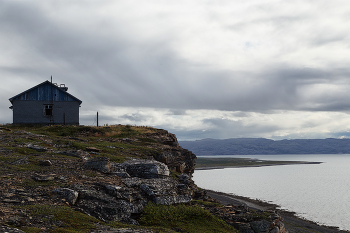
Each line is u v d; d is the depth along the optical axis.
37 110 52.00
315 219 59.34
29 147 25.19
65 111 53.44
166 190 17.98
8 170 17.14
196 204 21.00
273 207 69.69
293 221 52.09
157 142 43.62
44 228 10.78
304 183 136.62
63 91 53.47
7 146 24.58
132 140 40.88
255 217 19.47
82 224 11.91
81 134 43.66
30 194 13.94
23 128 46.50
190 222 16.39
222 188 113.31
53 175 17.12
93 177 18.17
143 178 20.80
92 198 14.91
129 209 15.12
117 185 16.78
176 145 46.34
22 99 51.41
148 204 16.44
